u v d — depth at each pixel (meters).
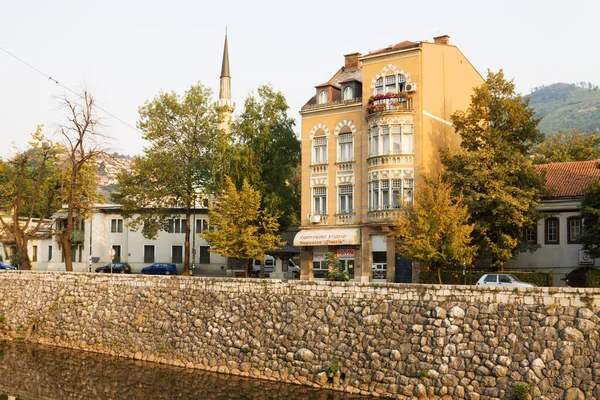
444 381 23.64
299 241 46.34
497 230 37.81
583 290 22.06
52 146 49.09
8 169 56.78
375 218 42.97
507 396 22.16
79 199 52.06
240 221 40.81
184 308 33.16
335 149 46.25
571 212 40.94
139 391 27.94
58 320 38.25
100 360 33.88
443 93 45.78
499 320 23.42
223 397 26.22
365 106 44.84
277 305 29.77
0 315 40.84
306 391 26.41
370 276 43.72
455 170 39.09
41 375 31.17
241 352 30.03
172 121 52.78
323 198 46.69
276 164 50.75
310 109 47.44
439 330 24.55
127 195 53.66
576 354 21.50
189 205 52.84
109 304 36.34
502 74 41.62
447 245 31.89
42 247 72.12
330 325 27.69
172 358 32.50
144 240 68.81
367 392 25.48
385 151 43.28
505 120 40.66
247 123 50.72
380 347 25.86
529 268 42.22
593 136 66.25
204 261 67.12
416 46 43.31
